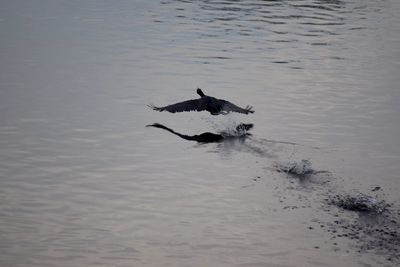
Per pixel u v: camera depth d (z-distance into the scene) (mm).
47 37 89000
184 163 52344
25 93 66875
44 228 41656
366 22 108188
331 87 72812
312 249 40188
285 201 46438
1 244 39625
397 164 53125
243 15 109188
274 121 62031
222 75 75688
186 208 45031
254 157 53812
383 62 83875
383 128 60938
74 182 48188
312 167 52094
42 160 51688
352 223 43531
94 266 37750
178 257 38938
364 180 50031
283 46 90062
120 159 52625
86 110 63062
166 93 68812
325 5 122125
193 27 98688
